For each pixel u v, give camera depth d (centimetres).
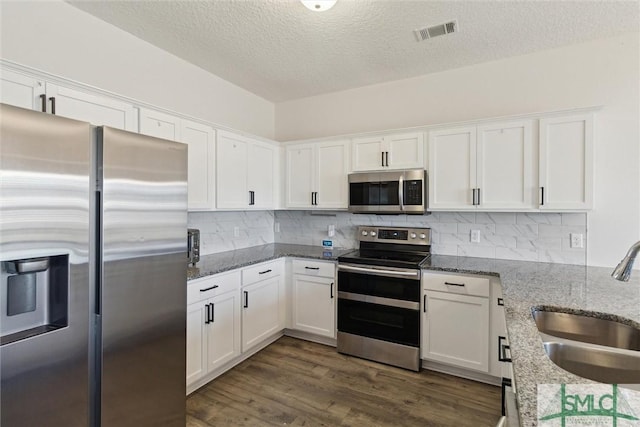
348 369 264
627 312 144
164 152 167
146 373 159
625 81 242
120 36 238
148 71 258
